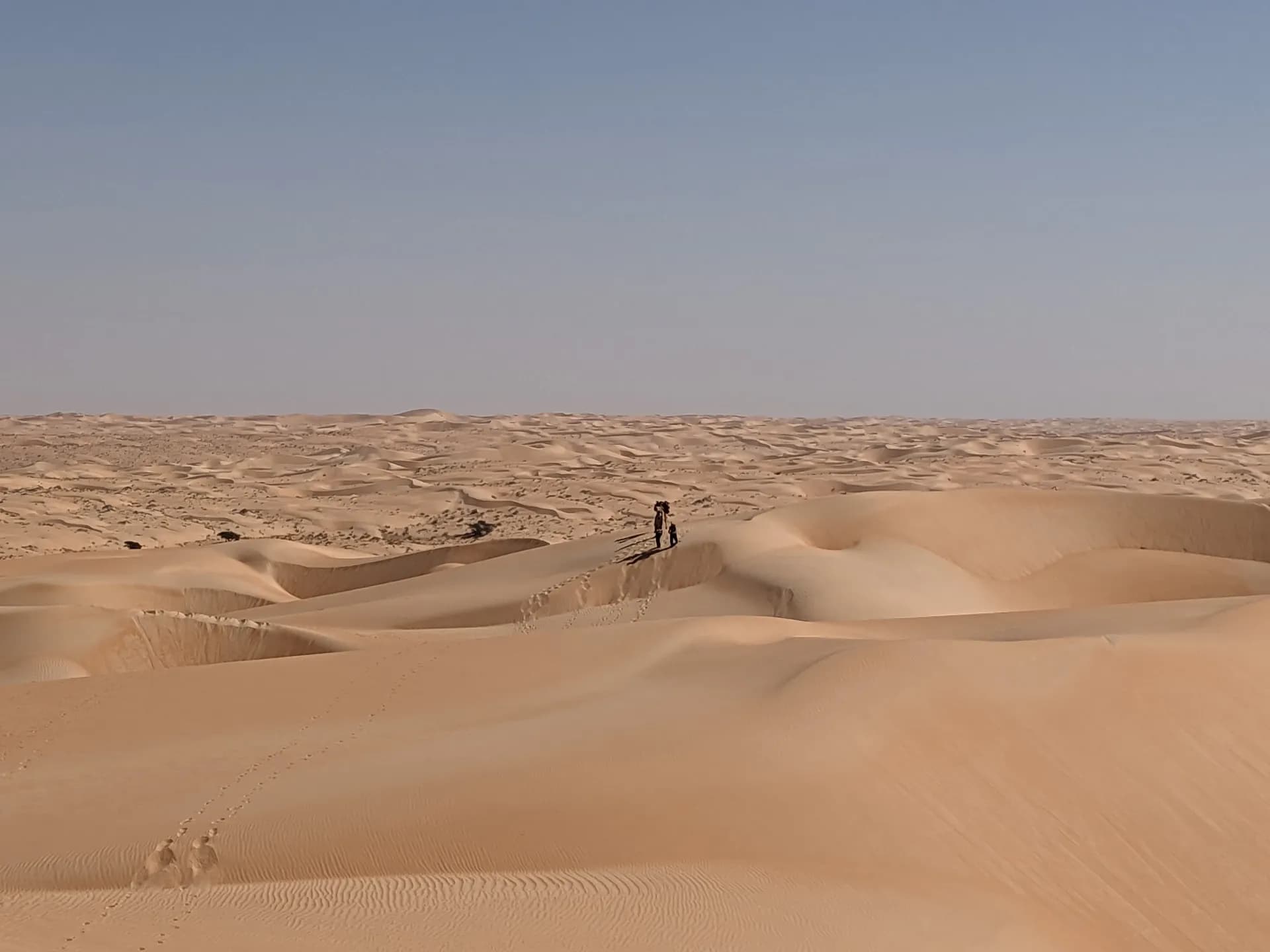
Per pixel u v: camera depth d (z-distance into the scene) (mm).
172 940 13664
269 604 60219
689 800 17828
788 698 21469
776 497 125562
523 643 29141
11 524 99875
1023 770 20469
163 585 61906
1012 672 23391
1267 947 18438
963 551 53750
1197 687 24141
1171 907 18625
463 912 14727
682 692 24016
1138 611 34969
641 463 193875
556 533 104438
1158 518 57281
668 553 48375
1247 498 111125
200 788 19375
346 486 158125
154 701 25219
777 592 44875
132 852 16891
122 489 146875
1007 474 145125
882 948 14484
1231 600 36281
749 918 14891
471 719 23312
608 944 13914
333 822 17281
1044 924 16672
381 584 68062
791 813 17812
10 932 13984
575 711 23125
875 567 48625
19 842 17609
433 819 17250
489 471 174375
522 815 17344
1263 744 22906
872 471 150250
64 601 56500
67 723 24031
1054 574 54156
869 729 20469
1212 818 20703
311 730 22938
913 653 23672
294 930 14094
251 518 116750
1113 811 20062
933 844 17984
